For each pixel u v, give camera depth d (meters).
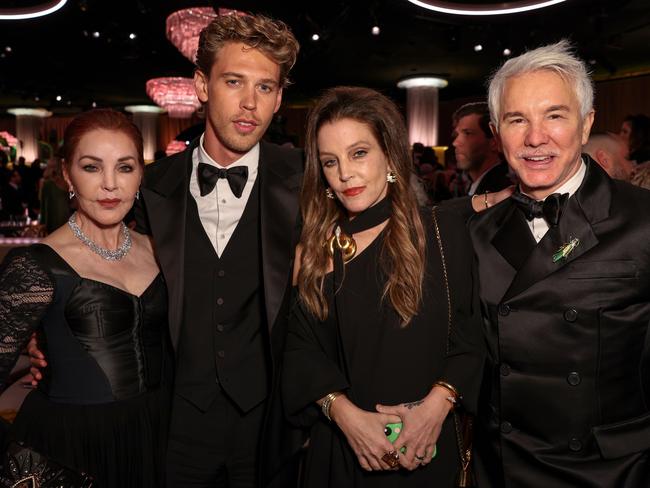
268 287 1.88
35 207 10.63
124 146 1.67
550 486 1.58
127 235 1.86
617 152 2.92
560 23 8.38
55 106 17.75
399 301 1.64
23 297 1.58
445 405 1.61
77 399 1.66
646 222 1.54
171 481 1.99
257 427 2.04
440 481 1.67
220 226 2.06
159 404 1.82
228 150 2.04
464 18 7.31
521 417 1.63
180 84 10.53
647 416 1.58
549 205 1.60
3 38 9.49
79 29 8.95
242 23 1.86
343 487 1.70
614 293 1.53
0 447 1.68
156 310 1.82
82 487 1.63
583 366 1.55
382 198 1.77
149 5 7.88
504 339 1.63
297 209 1.95
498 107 1.64
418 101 13.39
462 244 1.73
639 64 11.77
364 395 1.68
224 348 2.00
